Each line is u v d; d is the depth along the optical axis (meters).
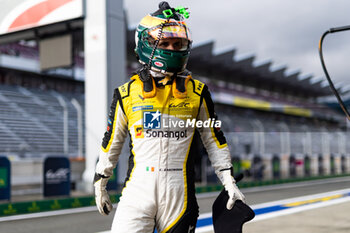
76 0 10.58
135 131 1.87
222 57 29.42
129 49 24.28
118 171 10.88
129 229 1.80
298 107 40.94
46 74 22.73
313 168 22.34
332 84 2.59
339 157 24.16
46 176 9.29
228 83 34.88
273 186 14.17
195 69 31.08
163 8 1.92
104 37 10.58
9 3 11.48
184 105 1.87
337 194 10.67
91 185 10.42
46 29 11.38
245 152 24.48
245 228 5.53
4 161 8.45
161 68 1.86
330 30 2.49
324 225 5.70
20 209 7.56
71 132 20.03
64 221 6.60
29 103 20.45
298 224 5.82
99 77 10.62
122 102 1.90
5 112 18.88
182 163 1.86
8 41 12.55
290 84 39.69
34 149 17.55
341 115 46.72
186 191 1.85
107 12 10.66
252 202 8.98
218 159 1.95
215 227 1.86
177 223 1.82
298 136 31.31
